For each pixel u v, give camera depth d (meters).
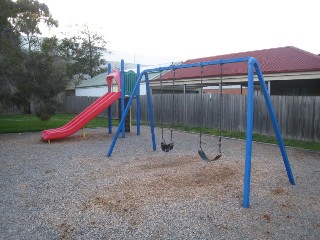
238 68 16.02
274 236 3.42
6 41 11.76
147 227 3.64
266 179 5.74
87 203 4.45
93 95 28.66
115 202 4.47
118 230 3.57
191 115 15.27
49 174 6.15
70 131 10.93
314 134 10.30
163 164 7.00
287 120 11.10
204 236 3.41
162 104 16.95
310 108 10.38
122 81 11.84
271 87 16.14
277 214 4.05
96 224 3.73
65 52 36.00
